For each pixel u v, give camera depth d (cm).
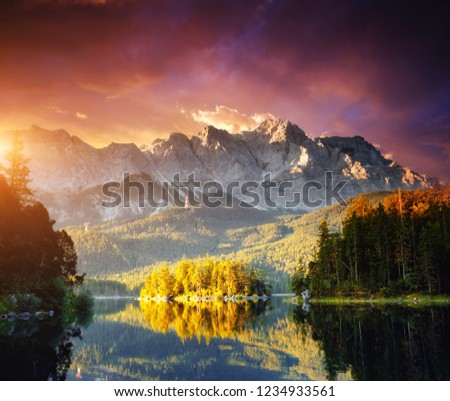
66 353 3769
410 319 5122
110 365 3284
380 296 9156
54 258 9900
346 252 10212
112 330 5731
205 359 3472
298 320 6047
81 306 10138
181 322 6862
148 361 3450
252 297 19588
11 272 7806
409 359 2841
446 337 3653
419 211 11550
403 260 9481
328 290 10175
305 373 2747
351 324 4925
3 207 8538
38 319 7244
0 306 7188
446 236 9394
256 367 3078
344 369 2731
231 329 5469
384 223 9919
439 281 9006
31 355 3578
